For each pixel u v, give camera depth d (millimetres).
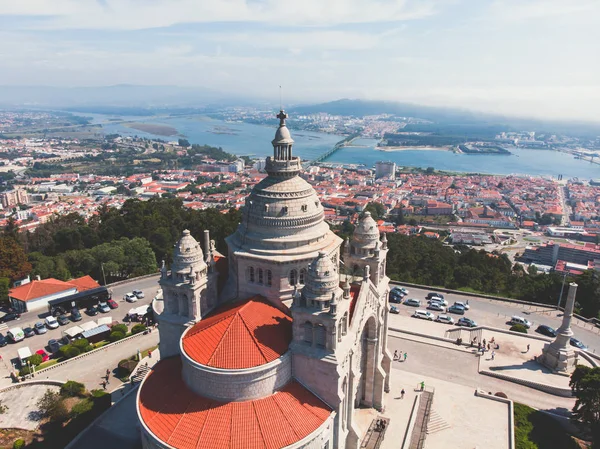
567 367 107688
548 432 88562
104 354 115062
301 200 77438
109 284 159875
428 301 152375
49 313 136500
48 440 83438
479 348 117312
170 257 179375
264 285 77750
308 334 68188
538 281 164375
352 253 89500
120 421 85812
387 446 79625
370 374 86688
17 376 103562
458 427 87812
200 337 69062
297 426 61938
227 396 63750
